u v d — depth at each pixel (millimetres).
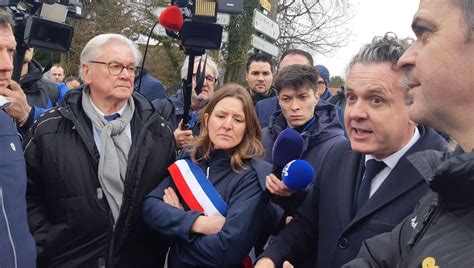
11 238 1756
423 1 1036
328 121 3082
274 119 3412
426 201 1203
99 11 12789
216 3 2791
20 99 2676
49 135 2281
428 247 981
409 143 1755
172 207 2240
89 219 2252
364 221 1744
